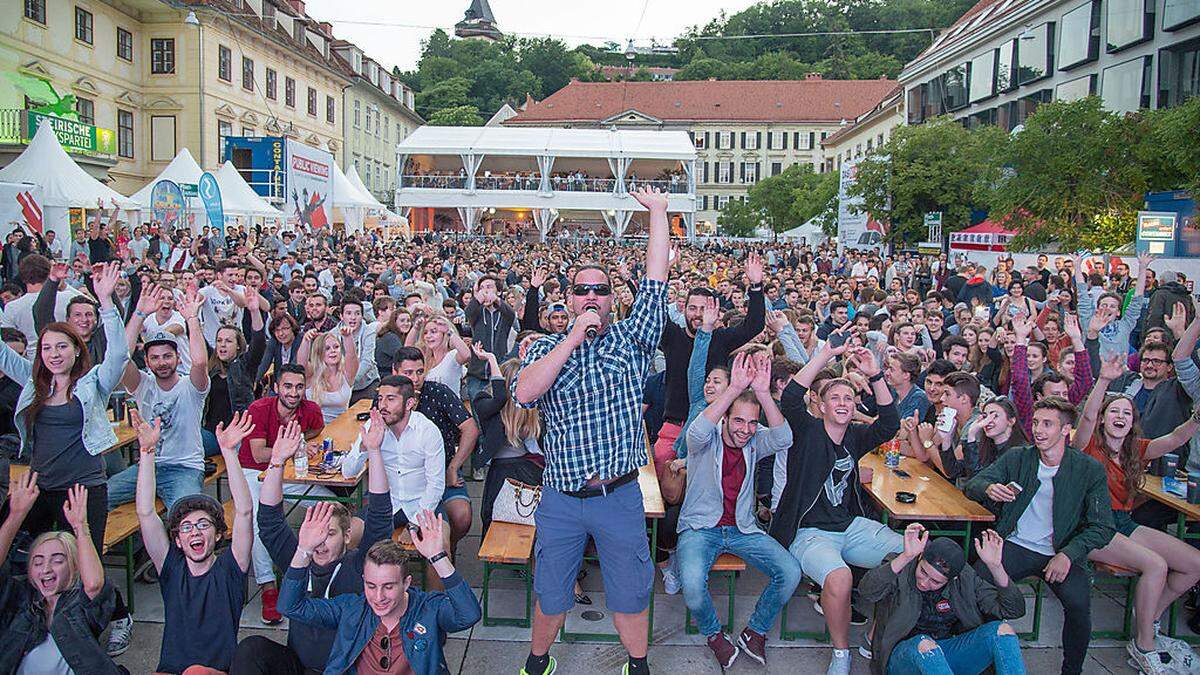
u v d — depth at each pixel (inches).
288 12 1549.0
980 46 1465.3
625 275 592.4
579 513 142.5
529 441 201.2
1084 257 655.8
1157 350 233.0
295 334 302.0
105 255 624.4
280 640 183.6
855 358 188.5
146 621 188.4
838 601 169.9
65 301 291.0
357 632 145.9
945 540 161.8
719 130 3211.1
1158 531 187.8
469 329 374.6
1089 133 771.4
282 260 665.6
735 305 430.9
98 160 862.5
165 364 203.5
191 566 151.9
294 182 1006.4
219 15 1213.1
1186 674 174.7
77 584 147.3
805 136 3184.1
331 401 260.1
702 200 3248.0
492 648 181.5
